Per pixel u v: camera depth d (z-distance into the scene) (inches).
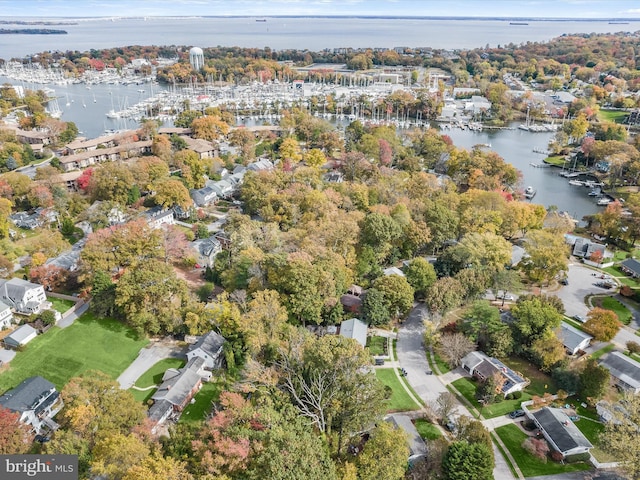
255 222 5393.7
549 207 6830.7
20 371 3737.7
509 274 4539.9
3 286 4424.2
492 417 3398.1
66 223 5807.1
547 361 3730.3
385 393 3299.7
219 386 3659.0
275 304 3868.1
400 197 6195.9
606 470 2982.3
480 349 4023.1
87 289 4527.6
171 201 6274.6
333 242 4803.2
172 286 4256.9
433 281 4675.2
